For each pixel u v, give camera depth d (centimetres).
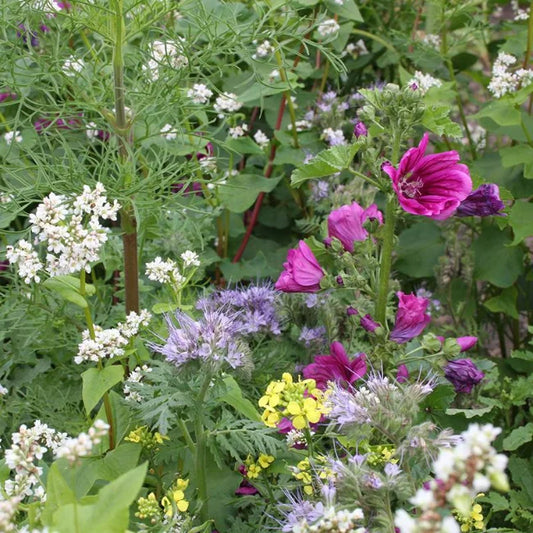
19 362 263
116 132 240
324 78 388
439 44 399
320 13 344
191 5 296
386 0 434
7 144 297
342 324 270
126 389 212
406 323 217
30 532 151
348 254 218
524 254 357
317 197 324
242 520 233
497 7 454
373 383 178
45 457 235
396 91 209
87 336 209
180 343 192
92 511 136
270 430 203
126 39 234
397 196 205
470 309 338
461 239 360
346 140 379
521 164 339
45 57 237
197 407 196
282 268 350
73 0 219
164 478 224
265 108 374
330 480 173
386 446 192
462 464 114
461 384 215
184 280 235
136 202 232
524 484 243
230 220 354
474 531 200
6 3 228
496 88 324
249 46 293
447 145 362
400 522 117
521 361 326
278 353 245
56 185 232
